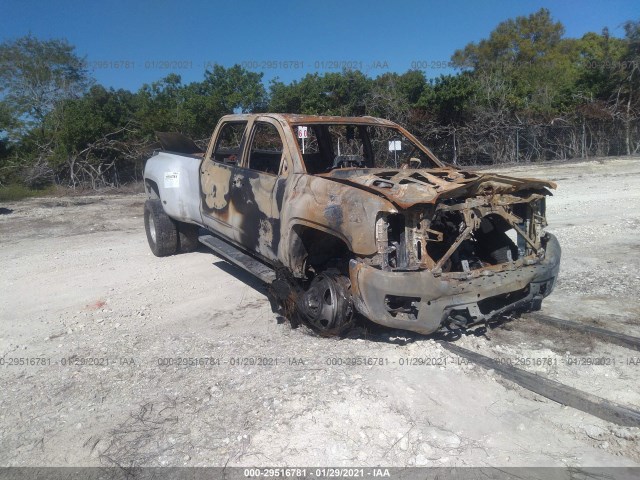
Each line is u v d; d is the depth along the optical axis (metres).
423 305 4.37
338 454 3.43
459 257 5.02
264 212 5.81
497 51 48.56
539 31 48.31
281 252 5.50
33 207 16.30
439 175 5.29
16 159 22.86
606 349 4.79
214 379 4.42
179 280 7.51
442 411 3.86
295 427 3.67
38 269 8.45
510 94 27.36
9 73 26.67
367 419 3.71
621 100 28.77
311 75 24.42
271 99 24.06
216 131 7.33
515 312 5.45
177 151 9.24
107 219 13.70
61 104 24.44
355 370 4.37
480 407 3.92
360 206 4.53
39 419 4.05
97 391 4.39
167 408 4.06
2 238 11.52
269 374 4.41
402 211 4.38
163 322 5.98
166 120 21.92
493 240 5.20
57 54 27.59
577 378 4.29
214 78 23.58
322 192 4.92
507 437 3.59
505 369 4.25
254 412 3.88
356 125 6.34
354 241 4.55
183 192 7.97
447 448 3.47
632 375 4.31
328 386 4.10
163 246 8.74
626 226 9.65
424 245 4.43
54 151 22.17
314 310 5.09
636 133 29.02
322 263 5.45
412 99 25.70
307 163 6.65
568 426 3.66
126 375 4.63
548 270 4.95
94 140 21.83
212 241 7.47
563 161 25.88
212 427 3.78
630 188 14.99
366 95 24.89
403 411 3.83
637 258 7.58
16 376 4.77
